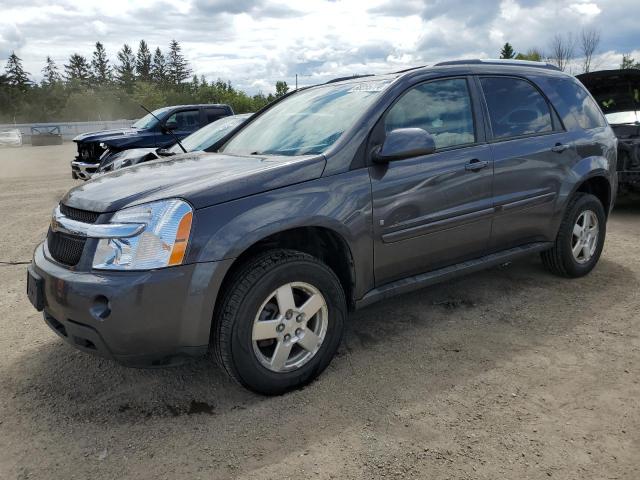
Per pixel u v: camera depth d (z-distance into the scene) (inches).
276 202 117.0
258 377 116.6
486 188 153.6
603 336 146.6
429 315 163.8
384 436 106.1
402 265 140.9
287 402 119.1
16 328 163.6
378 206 131.7
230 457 101.8
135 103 2878.9
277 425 111.0
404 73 147.4
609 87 315.0
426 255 145.0
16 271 221.8
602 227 193.5
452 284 188.4
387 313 166.1
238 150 156.6
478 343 144.7
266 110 180.9
